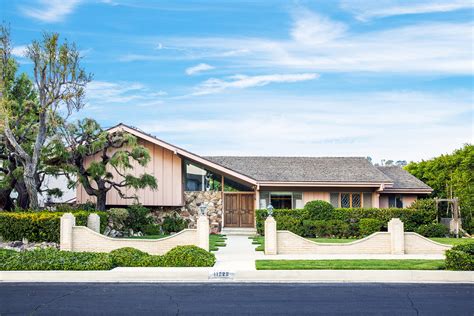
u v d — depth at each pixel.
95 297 12.83
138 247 19.95
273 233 19.78
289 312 11.16
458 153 35.78
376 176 30.31
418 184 31.39
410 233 20.14
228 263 17.41
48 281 15.34
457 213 27.72
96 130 25.39
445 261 16.27
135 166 30.14
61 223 20.16
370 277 15.48
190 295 13.06
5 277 15.55
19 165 25.14
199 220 19.67
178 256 16.97
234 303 12.09
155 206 30.39
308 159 33.91
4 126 22.44
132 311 11.27
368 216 27.31
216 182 31.00
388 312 11.16
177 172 30.06
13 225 21.20
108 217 25.12
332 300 12.43
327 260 17.83
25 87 30.83
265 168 31.67
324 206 27.38
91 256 16.98
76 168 24.78
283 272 15.58
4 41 22.91
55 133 24.38
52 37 22.47
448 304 11.98
